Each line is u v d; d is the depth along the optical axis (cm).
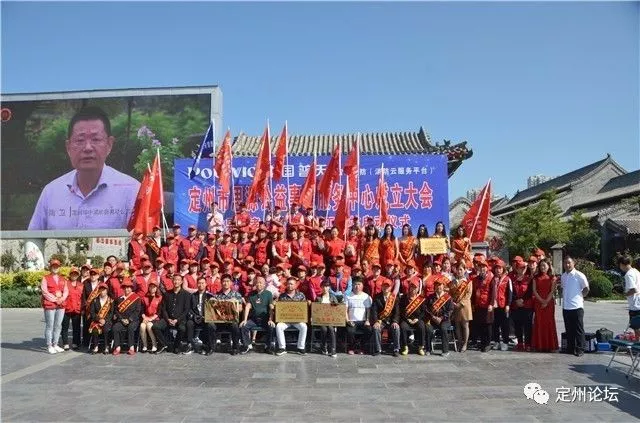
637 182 4269
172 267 1375
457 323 1291
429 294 1291
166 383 970
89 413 782
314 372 1061
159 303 1312
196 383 970
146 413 781
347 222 1666
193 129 2916
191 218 1923
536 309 1295
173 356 1248
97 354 1281
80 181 2948
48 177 2975
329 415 768
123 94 2970
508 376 1018
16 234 2944
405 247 1496
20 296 2452
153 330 1288
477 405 819
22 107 3014
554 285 1284
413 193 1869
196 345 1307
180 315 1282
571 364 1130
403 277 1294
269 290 1330
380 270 1346
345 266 1385
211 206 1886
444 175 1872
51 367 1124
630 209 3728
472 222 1630
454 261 1396
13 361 1197
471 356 1230
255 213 1873
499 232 3622
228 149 1773
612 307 2527
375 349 1245
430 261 1441
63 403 838
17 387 945
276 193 1883
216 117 2917
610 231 3625
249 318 1307
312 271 1330
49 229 2939
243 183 1914
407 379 995
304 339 1266
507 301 1298
